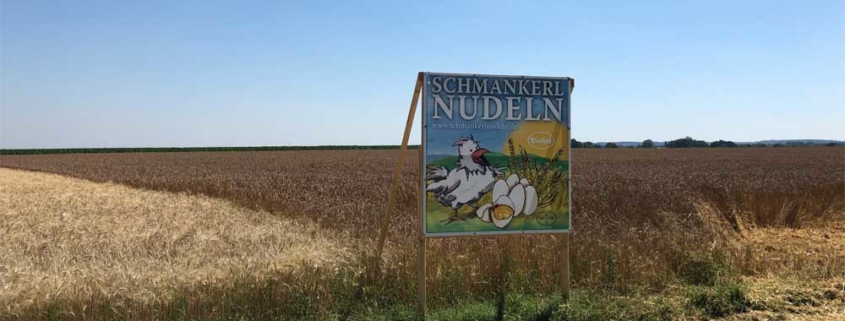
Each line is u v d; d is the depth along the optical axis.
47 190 25.69
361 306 6.34
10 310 5.77
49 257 8.88
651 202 14.09
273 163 57.25
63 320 5.70
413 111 6.12
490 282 6.89
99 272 7.22
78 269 7.32
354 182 26.11
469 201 6.04
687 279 7.37
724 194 15.16
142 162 66.00
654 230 9.94
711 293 6.55
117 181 32.66
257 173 37.59
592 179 23.88
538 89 6.23
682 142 132.62
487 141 6.08
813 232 12.40
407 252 7.44
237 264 7.57
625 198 14.82
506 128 6.13
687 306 6.38
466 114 6.02
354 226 11.62
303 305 6.20
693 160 58.09
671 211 12.90
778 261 8.18
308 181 27.39
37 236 10.88
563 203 6.32
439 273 6.77
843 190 16.91
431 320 5.96
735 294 6.56
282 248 9.65
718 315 6.24
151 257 9.02
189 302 6.06
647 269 7.41
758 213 13.62
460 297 6.66
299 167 47.28
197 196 22.08
